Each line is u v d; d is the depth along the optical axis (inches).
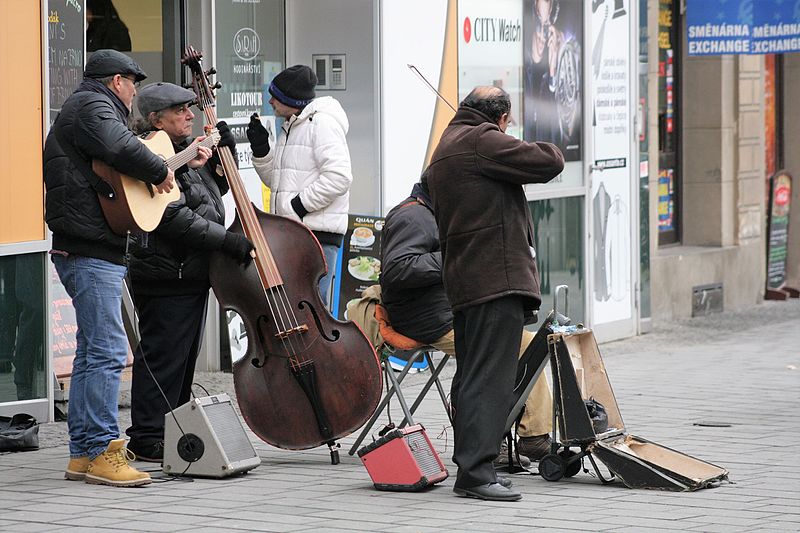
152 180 615.2
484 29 1059.9
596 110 1188.5
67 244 621.9
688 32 1321.4
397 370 961.5
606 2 1196.5
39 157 775.1
